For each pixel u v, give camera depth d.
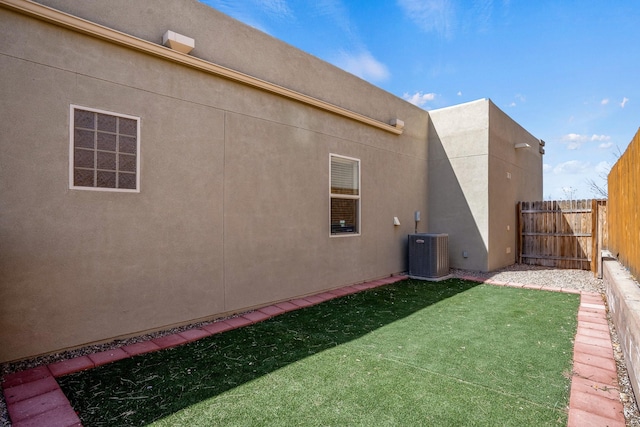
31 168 3.47
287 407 2.72
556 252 10.44
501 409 2.69
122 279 4.07
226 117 5.11
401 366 3.48
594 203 8.68
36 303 3.51
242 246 5.30
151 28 4.37
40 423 2.51
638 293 3.78
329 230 6.83
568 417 2.58
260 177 5.56
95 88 3.88
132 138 4.16
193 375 3.28
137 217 4.19
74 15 3.77
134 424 2.51
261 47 5.65
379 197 8.19
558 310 5.56
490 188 9.28
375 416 2.60
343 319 5.06
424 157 9.99
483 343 4.11
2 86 3.33
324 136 6.75
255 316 5.12
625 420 2.55
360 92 7.71
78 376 3.24
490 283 7.74
